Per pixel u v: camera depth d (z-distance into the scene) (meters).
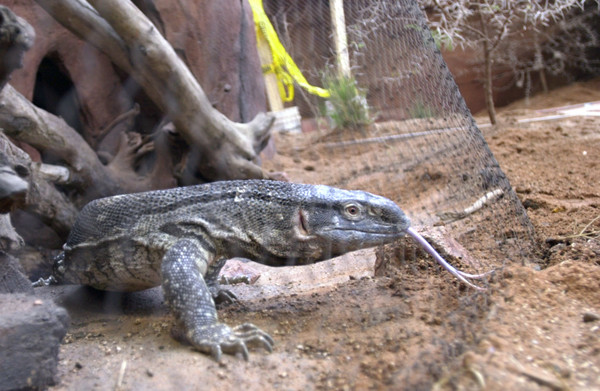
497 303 0.37
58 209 0.65
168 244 0.41
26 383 0.30
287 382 0.31
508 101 1.91
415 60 0.54
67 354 0.36
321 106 0.81
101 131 0.71
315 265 0.59
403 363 0.31
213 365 0.33
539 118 1.37
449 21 1.21
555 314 0.35
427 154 0.63
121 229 0.43
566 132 1.10
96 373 0.33
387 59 0.55
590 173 0.81
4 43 0.31
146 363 0.34
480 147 0.56
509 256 0.49
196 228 0.42
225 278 0.55
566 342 0.32
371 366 0.31
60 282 0.50
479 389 0.27
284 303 0.44
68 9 0.58
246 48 0.86
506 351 0.30
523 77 1.87
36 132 0.61
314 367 0.32
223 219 0.42
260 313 0.42
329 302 0.43
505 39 1.70
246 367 0.33
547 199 0.70
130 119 0.72
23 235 0.64
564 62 1.96
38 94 0.69
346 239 0.42
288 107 1.06
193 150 0.73
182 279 0.38
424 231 0.52
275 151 1.01
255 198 0.43
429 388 0.28
